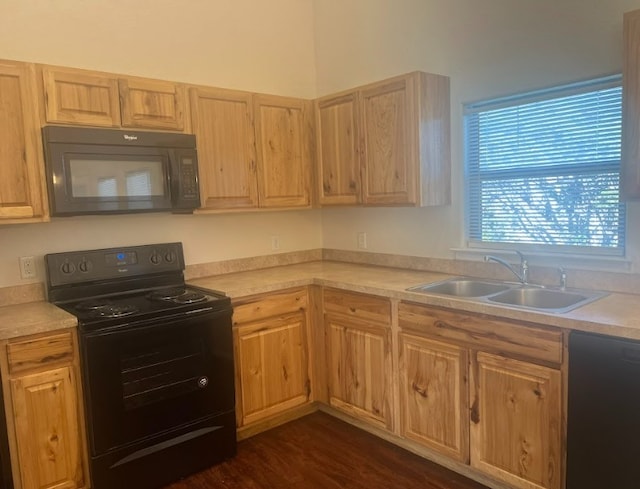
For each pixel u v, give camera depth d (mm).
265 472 2578
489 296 2432
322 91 3838
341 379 3025
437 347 2451
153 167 2664
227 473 2582
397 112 2852
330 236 3863
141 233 3031
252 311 2867
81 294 2715
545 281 2598
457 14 2877
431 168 2844
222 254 3393
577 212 2512
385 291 2656
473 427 2334
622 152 1975
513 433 2180
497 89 2723
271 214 3637
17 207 2311
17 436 2119
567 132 2506
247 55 3486
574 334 1925
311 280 3104
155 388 2436
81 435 2283
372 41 3406
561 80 2469
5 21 2553
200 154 2908
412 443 2707
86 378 2230
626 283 2334
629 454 1807
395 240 3373
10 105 2273
